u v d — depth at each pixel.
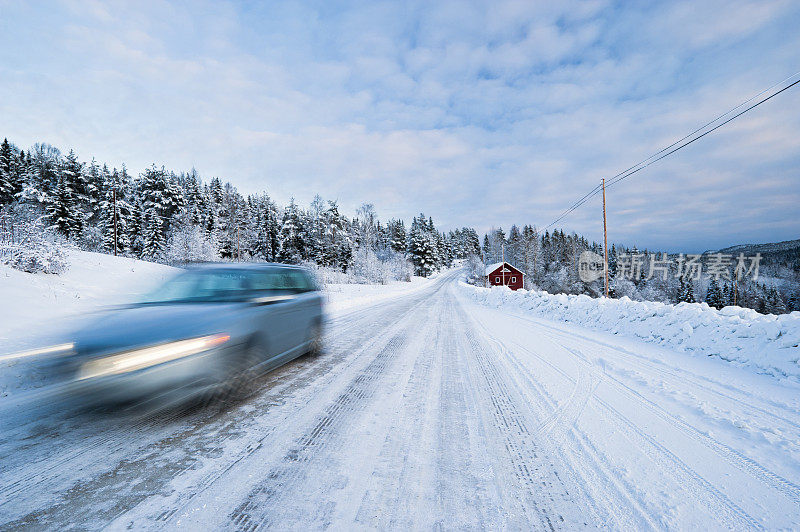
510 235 104.44
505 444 2.84
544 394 4.09
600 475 2.40
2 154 44.06
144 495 2.07
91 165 50.75
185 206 49.53
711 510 2.01
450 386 4.37
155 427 3.00
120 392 2.92
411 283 58.22
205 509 1.96
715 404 3.70
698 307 6.83
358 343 7.20
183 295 4.54
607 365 5.43
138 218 43.66
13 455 2.50
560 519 1.94
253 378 3.97
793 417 3.34
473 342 7.54
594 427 3.19
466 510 2.01
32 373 3.88
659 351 6.34
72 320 3.57
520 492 2.19
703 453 2.71
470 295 26.94
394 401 3.78
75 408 3.14
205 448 2.66
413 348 6.78
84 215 42.09
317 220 55.94
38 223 13.72
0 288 9.50
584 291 71.06
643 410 3.60
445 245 117.12
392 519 1.91
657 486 2.27
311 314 5.90
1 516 1.86
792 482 2.30
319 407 3.55
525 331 9.18
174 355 3.12
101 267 16.78
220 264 5.26
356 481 2.27
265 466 2.42
